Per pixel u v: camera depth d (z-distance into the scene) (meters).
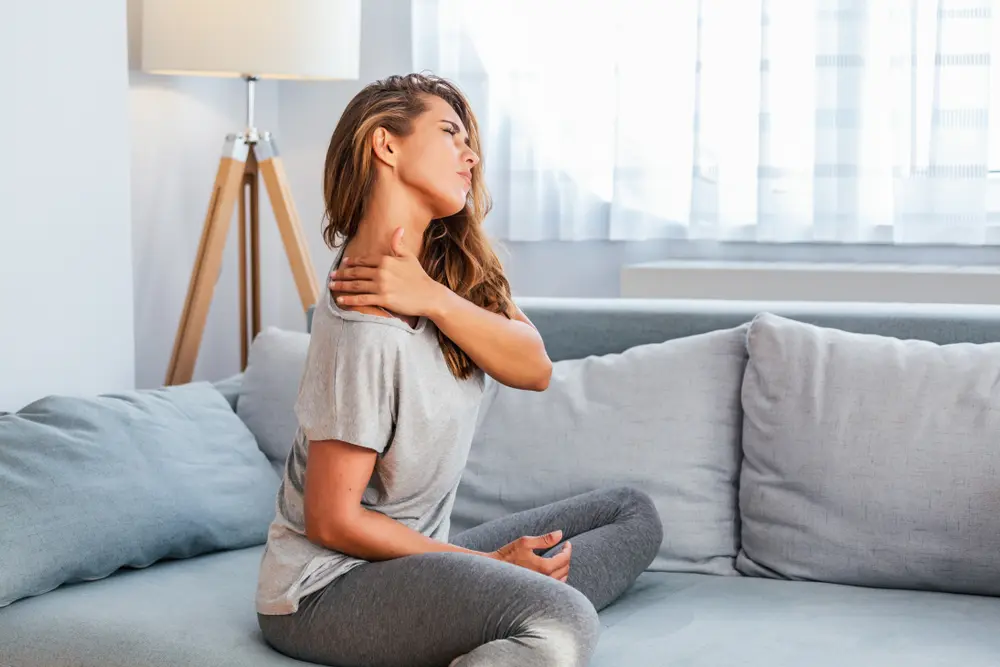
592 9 3.62
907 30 3.34
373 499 1.50
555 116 3.69
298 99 4.01
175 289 3.52
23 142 2.32
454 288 1.54
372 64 3.94
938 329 2.12
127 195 2.61
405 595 1.39
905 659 1.53
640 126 3.62
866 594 1.87
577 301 2.40
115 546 1.87
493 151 3.72
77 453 1.92
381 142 1.47
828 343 2.04
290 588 1.45
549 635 1.30
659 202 3.66
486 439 2.18
